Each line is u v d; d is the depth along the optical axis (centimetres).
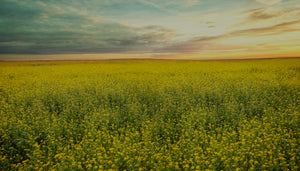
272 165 466
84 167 512
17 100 1088
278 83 1372
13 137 653
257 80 1641
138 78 1912
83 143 609
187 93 1191
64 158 493
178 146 582
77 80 1822
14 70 3005
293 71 2270
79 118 891
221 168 482
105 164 474
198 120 759
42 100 1130
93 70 2953
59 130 696
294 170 468
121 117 888
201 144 601
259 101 1014
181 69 2848
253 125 690
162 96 1138
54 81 1750
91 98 1125
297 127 700
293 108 874
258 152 506
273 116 792
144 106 991
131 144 596
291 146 548
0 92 1327
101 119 781
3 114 835
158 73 2458
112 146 584
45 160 525
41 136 689
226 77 1838
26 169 480
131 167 479
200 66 3409
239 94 1171
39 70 3017
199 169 442
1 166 525
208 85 1435
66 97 1123
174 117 894
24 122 751
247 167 493
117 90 1277
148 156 538
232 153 516
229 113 858
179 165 517
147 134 656
